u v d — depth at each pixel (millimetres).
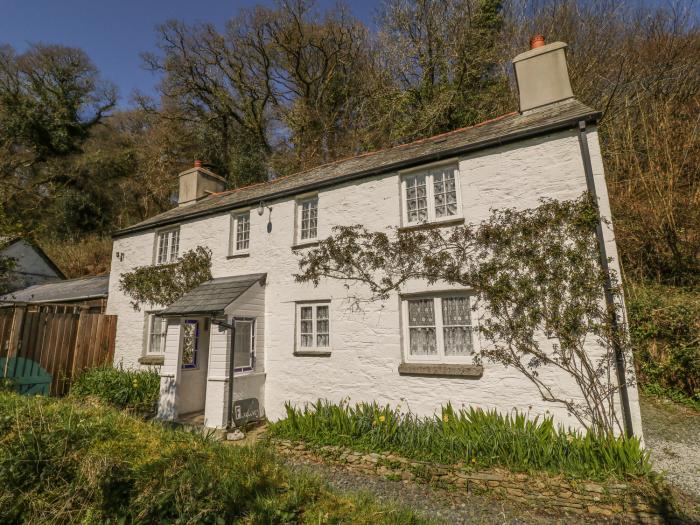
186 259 11898
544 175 7234
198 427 8297
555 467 5449
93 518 3213
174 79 27969
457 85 17672
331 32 24109
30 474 3574
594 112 6863
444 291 7734
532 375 6699
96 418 4465
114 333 12727
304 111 24391
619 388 6035
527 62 9133
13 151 29609
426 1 18500
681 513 4719
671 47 14461
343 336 8750
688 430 7145
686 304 8922
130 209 29828
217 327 9000
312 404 8438
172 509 3166
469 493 5332
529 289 6848
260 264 10539
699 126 12070
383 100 19812
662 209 11320
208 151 26812
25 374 9922
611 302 6305
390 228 8672
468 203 7867
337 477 5957
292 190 10234
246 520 3156
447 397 7328
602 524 4574
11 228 10180
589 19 17312
